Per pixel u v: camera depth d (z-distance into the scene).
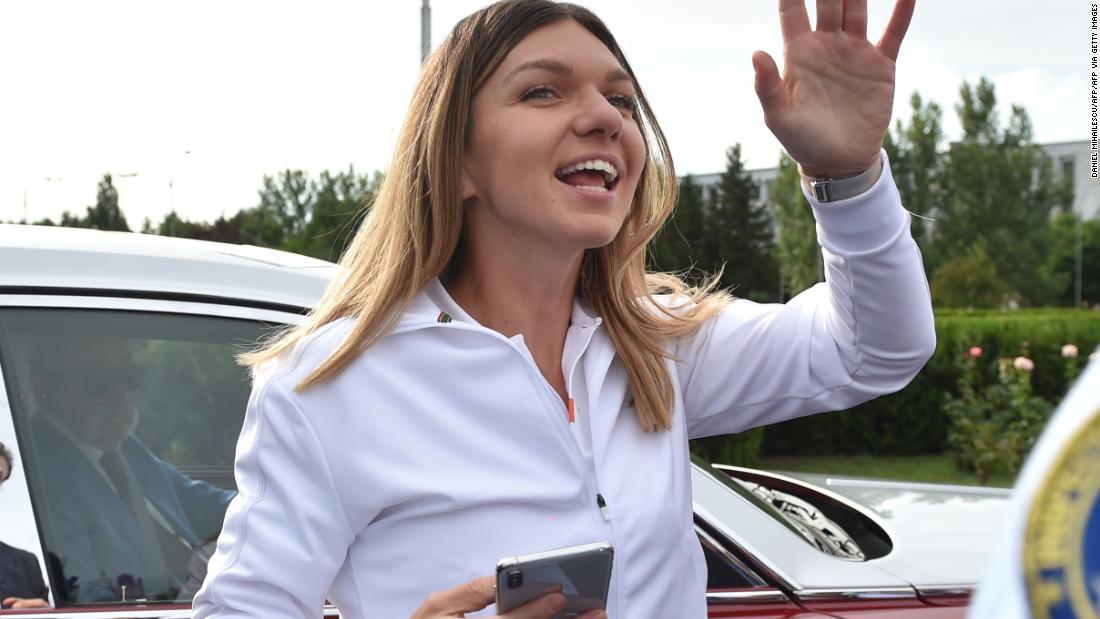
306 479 1.26
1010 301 48.12
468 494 1.25
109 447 1.66
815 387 1.46
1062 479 0.44
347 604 1.30
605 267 1.45
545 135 1.26
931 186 48.50
